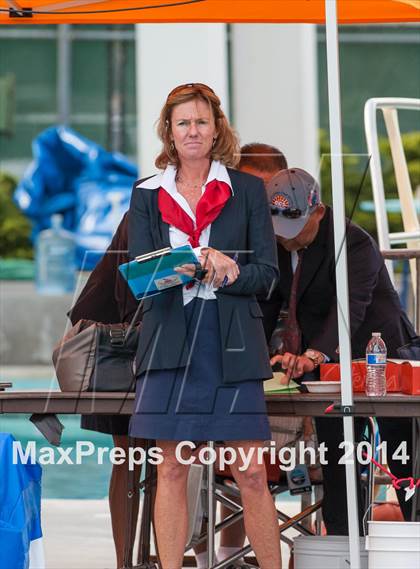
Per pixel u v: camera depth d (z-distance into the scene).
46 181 54.09
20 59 67.06
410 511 14.18
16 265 54.59
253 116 29.22
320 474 14.17
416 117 62.09
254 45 29.14
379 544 11.56
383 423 14.18
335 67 11.89
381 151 56.94
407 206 18.11
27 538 12.19
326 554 12.25
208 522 13.14
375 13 15.93
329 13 11.82
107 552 17.41
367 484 13.51
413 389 12.27
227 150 12.25
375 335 12.45
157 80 28.58
